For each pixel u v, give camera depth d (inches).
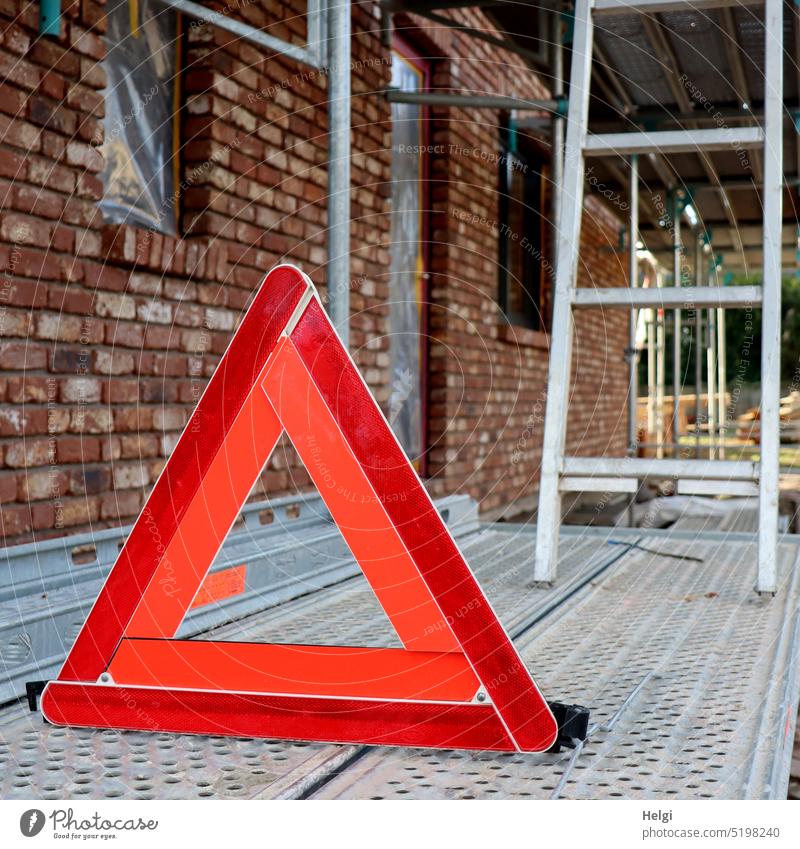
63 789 40.4
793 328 499.5
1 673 53.1
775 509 82.4
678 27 147.1
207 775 42.4
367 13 167.3
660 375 292.7
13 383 91.9
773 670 56.4
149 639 50.3
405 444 201.8
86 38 100.4
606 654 60.7
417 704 46.8
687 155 210.2
